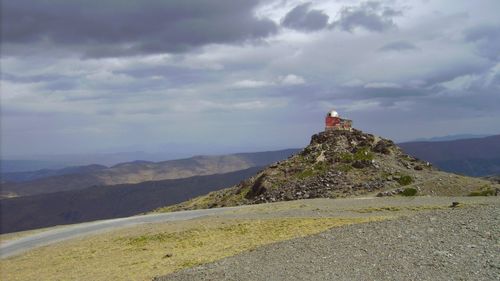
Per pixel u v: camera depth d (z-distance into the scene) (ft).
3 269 145.38
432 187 258.57
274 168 345.92
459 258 65.31
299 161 342.64
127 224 212.84
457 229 79.15
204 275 78.43
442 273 61.05
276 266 76.28
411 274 62.44
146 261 123.65
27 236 206.59
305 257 78.89
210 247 132.67
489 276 57.52
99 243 167.43
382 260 70.23
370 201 203.31
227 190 385.91
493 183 270.67
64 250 163.12
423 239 77.15
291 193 288.10
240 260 84.33
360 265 69.72
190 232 161.68
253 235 142.82
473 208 93.30
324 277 66.80
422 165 312.91
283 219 164.14
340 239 86.33
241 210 219.20
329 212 174.19
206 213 225.15
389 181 275.18
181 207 369.50
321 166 320.91
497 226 76.38
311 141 378.53
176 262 115.34
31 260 154.20
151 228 185.37
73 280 113.70
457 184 266.36
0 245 190.70
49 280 119.14
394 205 179.63
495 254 64.34
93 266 129.49
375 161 307.99
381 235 83.82
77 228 216.13
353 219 151.43
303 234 132.87
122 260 131.85
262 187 313.94
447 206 166.50
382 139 359.05
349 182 282.97
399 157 328.49
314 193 277.64
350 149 343.26
